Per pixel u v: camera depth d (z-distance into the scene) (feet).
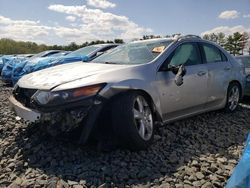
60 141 13.52
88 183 10.32
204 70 17.60
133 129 12.35
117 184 10.32
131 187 10.17
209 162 12.18
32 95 12.74
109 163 11.74
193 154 13.05
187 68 16.52
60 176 10.73
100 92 12.05
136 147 12.67
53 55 37.45
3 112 19.63
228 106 20.17
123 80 12.82
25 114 12.67
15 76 32.89
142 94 13.50
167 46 16.06
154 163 11.87
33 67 31.30
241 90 21.18
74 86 12.00
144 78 13.74
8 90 32.42
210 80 18.02
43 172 11.12
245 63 27.17
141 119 13.07
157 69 14.62
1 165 11.83
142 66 14.25
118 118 12.28
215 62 18.98
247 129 17.22
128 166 11.54
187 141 14.61
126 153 12.67
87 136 11.82
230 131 16.69
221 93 19.15
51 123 12.04
